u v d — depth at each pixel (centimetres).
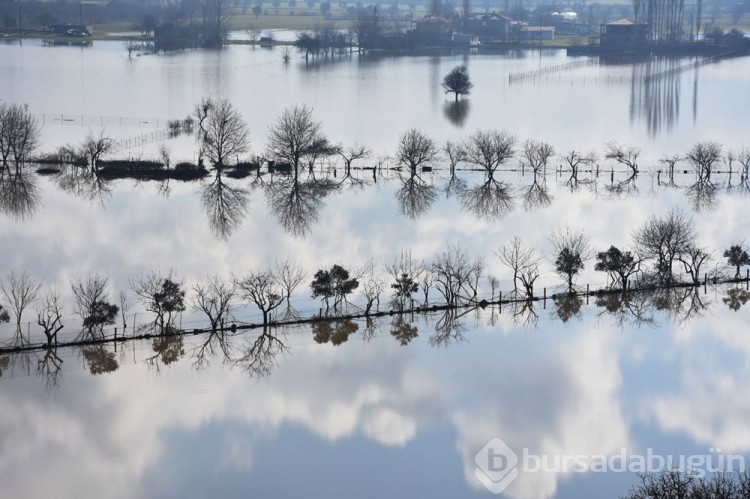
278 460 8306
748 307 11375
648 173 18400
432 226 14412
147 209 15250
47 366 9725
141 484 7938
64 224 14288
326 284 10919
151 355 10019
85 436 8594
